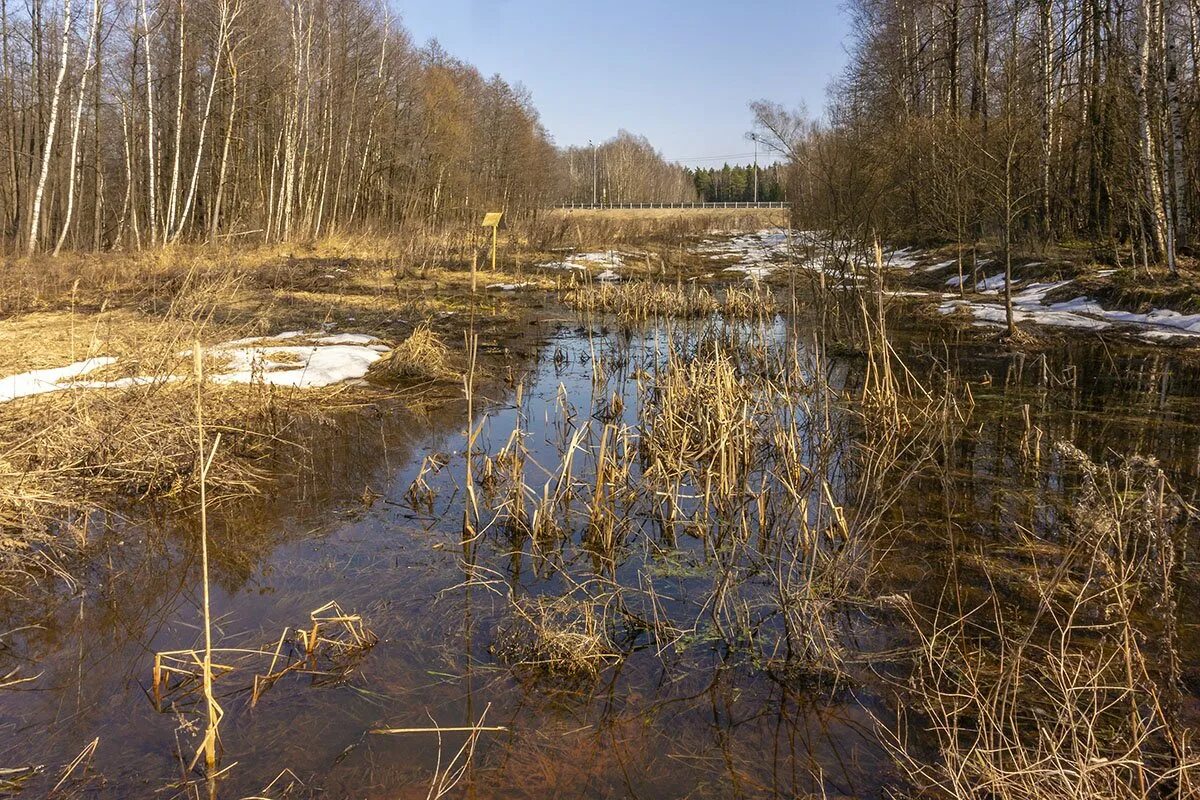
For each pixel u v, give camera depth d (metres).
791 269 9.66
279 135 27.83
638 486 5.47
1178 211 14.94
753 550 4.90
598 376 9.20
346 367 9.52
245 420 7.02
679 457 5.73
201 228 26.41
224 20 23.39
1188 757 2.69
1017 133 11.88
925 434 7.06
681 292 15.09
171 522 5.25
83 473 5.68
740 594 4.33
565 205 67.25
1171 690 2.82
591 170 92.38
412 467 6.35
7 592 4.34
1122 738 2.92
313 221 29.16
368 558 4.74
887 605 4.12
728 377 7.11
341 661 3.67
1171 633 2.87
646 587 4.43
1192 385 8.69
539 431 7.45
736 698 3.42
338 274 17.58
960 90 24.88
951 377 9.36
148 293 13.44
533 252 25.25
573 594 4.30
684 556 4.84
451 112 36.66
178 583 4.43
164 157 29.91
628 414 7.99
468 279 19.06
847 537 4.62
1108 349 10.75
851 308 11.55
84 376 7.50
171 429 5.91
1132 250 14.45
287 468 6.29
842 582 4.27
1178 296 12.38
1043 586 4.19
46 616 4.08
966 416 7.61
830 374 9.69
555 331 13.19
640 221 38.62
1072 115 17.58
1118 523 3.14
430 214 33.94
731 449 5.68
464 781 2.89
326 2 30.06
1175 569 4.36
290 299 14.09
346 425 7.44
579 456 6.69
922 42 25.56
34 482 5.12
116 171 31.06
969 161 15.17
